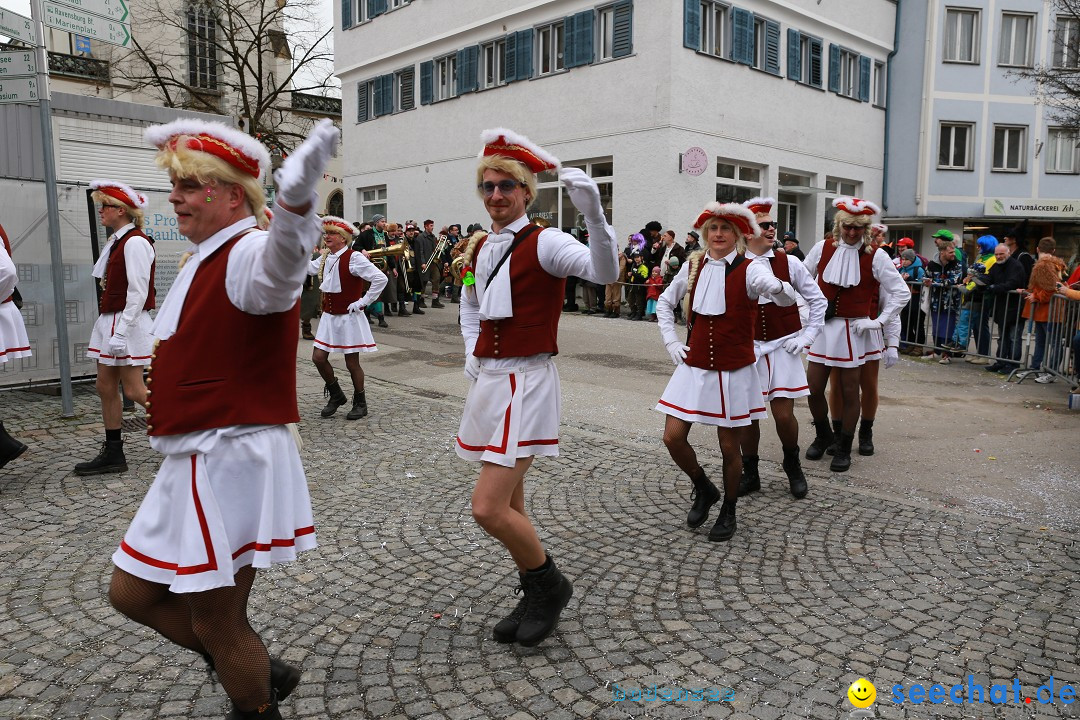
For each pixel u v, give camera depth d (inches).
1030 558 157.5
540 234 115.2
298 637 125.0
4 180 299.3
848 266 221.1
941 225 916.6
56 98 346.6
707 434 264.2
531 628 119.8
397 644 123.1
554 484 205.5
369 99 951.6
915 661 118.1
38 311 310.8
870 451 239.9
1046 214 917.2
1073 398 307.4
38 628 126.6
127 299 202.2
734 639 124.9
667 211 640.4
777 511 186.4
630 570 151.8
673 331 175.5
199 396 81.0
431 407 299.9
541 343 116.0
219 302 80.4
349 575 148.3
